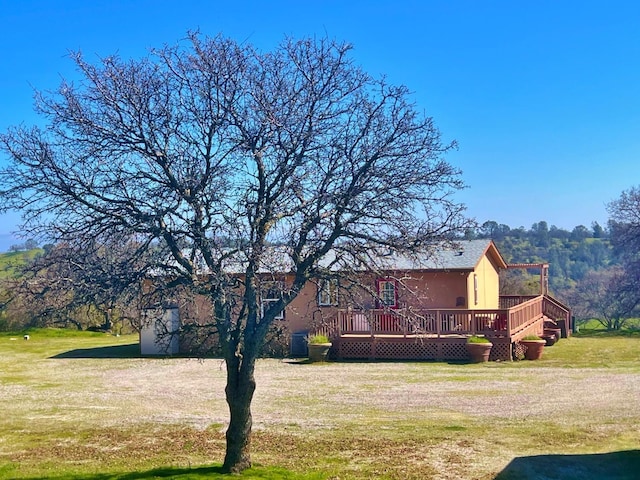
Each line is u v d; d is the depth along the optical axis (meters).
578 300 41.50
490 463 10.79
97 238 9.14
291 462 10.95
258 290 9.63
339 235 9.58
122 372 21.91
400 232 9.59
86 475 10.38
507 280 42.75
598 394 16.41
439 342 23.17
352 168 9.49
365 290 10.11
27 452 12.05
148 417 14.80
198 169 9.04
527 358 23.38
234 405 10.02
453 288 25.50
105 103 9.10
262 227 9.25
